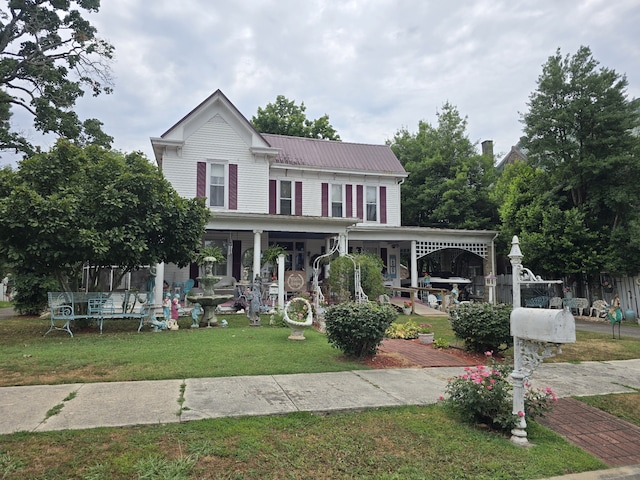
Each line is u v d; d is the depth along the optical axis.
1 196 10.27
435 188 28.03
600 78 17.23
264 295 15.74
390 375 6.74
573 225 17.45
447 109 29.81
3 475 3.24
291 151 21.75
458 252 28.22
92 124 21.92
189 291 16.33
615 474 3.87
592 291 18.88
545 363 8.42
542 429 4.81
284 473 3.51
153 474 3.33
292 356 7.65
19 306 15.81
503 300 22.19
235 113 18.31
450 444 4.22
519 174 21.83
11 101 19.83
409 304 18.00
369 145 24.08
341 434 4.32
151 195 10.84
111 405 4.82
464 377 5.10
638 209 17.08
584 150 17.78
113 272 14.16
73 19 20.61
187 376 6.14
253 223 16.36
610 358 9.11
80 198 10.11
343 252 16.86
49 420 4.33
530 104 19.28
